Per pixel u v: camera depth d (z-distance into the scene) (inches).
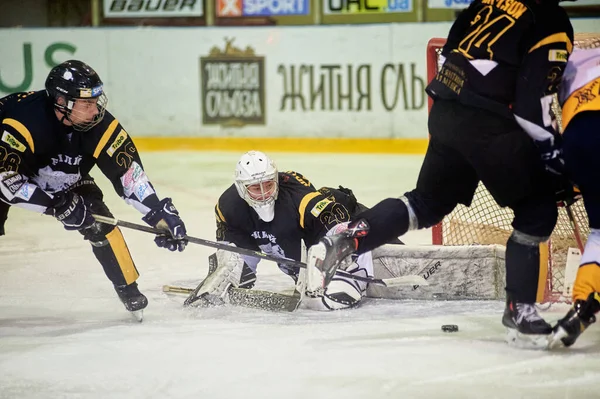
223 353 374.0
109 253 423.8
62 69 389.4
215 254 464.4
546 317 421.1
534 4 343.9
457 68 357.1
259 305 448.5
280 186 452.8
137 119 1209.4
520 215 359.6
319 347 379.2
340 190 488.7
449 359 358.9
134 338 400.8
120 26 1201.4
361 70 1133.7
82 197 423.8
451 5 1114.7
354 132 1145.4
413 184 884.0
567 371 342.3
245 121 1180.5
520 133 349.1
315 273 369.1
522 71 341.4
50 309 469.4
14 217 781.3
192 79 1189.7
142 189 415.8
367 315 435.2
